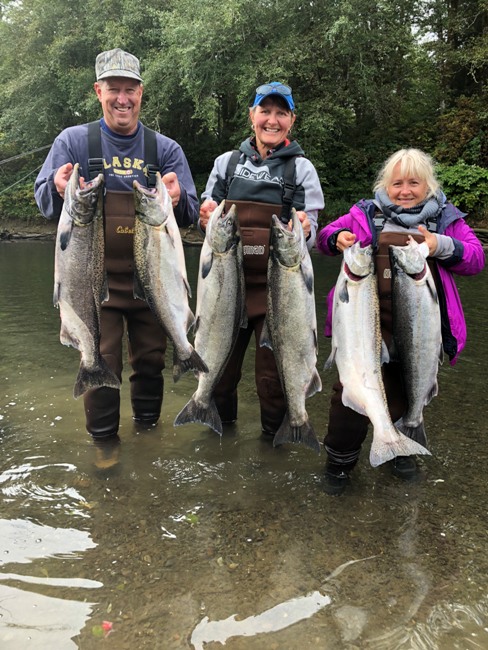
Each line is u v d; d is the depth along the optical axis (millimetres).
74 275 3213
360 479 3352
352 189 18141
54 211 3447
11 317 7758
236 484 3283
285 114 3477
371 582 2430
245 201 3498
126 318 3857
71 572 2477
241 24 15578
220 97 19031
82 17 20672
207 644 2080
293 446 3787
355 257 3031
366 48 16312
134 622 2186
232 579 2449
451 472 3412
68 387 4922
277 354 3328
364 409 2990
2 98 22859
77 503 3051
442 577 2463
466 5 17609
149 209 3201
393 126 18797
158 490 3201
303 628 2164
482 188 15617
